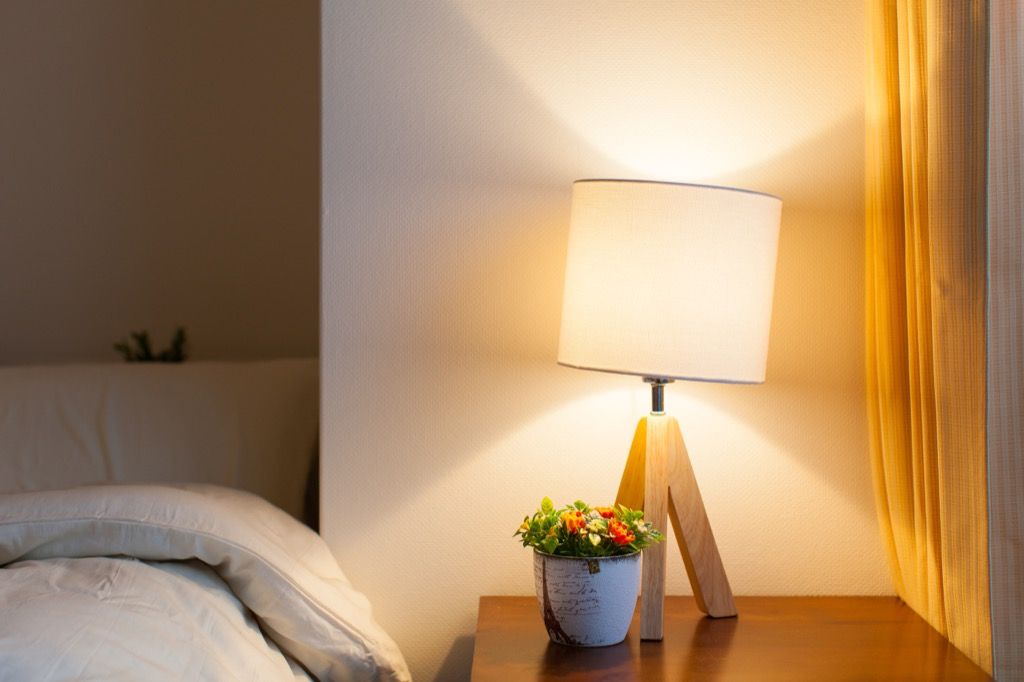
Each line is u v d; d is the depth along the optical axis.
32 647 1.20
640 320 1.49
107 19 2.63
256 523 1.68
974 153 1.31
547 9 1.81
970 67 1.30
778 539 1.84
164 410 2.12
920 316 1.48
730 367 1.50
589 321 1.52
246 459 2.08
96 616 1.32
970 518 1.36
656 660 1.50
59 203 2.65
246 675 1.42
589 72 1.81
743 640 1.59
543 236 1.82
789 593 1.85
